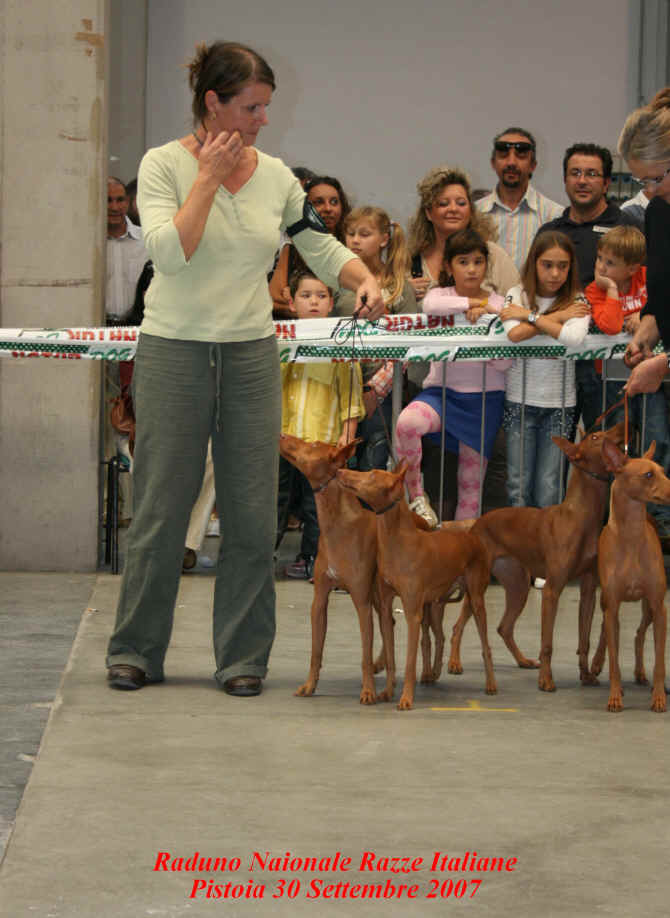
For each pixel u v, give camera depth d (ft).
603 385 27.91
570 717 17.89
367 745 16.15
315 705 18.39
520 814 13.48
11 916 10.75
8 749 15.81
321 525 18.62
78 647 22.04
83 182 29.89
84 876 11.62
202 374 18.93
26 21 29.66
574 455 19.42
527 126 52.24
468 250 27.12
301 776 14.73
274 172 19.10
